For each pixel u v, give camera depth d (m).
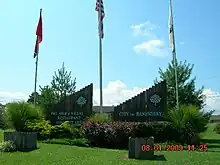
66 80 32.91
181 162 12.21
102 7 25.16
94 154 14.19
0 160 12.26
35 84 26.52
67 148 15.99
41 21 27.33
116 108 23.88
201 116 20.30
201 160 12.72
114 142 18.69
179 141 19.88
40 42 27.09
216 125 41.53
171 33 23.50
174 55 23.41
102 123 19.39
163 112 23.36
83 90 24.52
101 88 24.33
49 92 32.22
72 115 24.19
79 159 12.65
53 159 12.57
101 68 24.52
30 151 14.78
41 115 22.41
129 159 12.91
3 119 21.78
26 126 20.41
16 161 12.05
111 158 13.09
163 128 20.03
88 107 24.33
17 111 20.66
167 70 30.22
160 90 23.67
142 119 23.52
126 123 19.75
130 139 13.36
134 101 23.86
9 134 15.51
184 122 19.94
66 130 20.48
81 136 20.05
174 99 29.34
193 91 30.00
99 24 25.00
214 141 23.66
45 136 20.05
